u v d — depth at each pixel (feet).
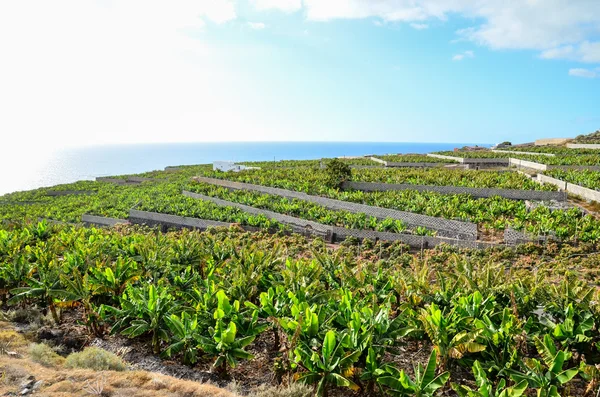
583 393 35.86
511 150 263.70
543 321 42.70
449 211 113.80
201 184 198.90
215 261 63.93
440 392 35.60
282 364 36.60
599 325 39.99
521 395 29.14
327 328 37.24
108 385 31.17
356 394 35.42
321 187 154.61
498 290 46.50
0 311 47.80
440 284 48.49
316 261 60.03
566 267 74.54
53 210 185.16
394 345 40.47
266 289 53.06
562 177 146.72
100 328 45.09
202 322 39.32
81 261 54.75
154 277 53.93
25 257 60.39
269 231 119.65
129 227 136.87
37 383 30.40
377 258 91.56
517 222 98.27
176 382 32.68
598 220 97.96
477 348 34.40
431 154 283.18
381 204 129.39
